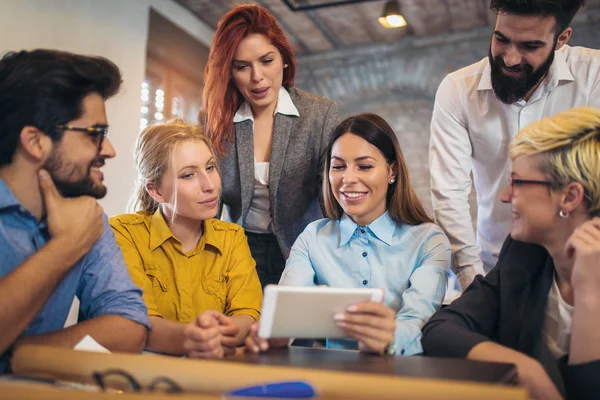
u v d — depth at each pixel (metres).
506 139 1.85
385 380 0.73
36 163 1.17
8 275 1.10
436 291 1.52
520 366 1.06
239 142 2.03
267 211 2.05
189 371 0.81
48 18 3.56
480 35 5.42
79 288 1.36
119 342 1.24
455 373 0.90
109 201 3.96
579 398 1.03
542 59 1.61
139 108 4.26
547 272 1.19
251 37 1.90
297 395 0.70
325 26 5.34
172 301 1.62
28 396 0.72
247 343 1.15
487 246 2.02
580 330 1.04
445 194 1.92
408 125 6.36
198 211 1.61
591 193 1.08
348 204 1.60
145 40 4.34
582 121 1.10
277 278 2.05
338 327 1.12
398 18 4.41
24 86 1.14
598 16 4.94
